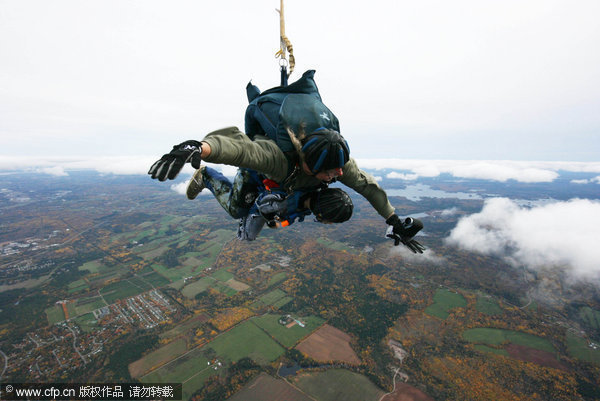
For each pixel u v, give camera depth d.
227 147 1.35
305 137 1.72
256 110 2.25
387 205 2.60
